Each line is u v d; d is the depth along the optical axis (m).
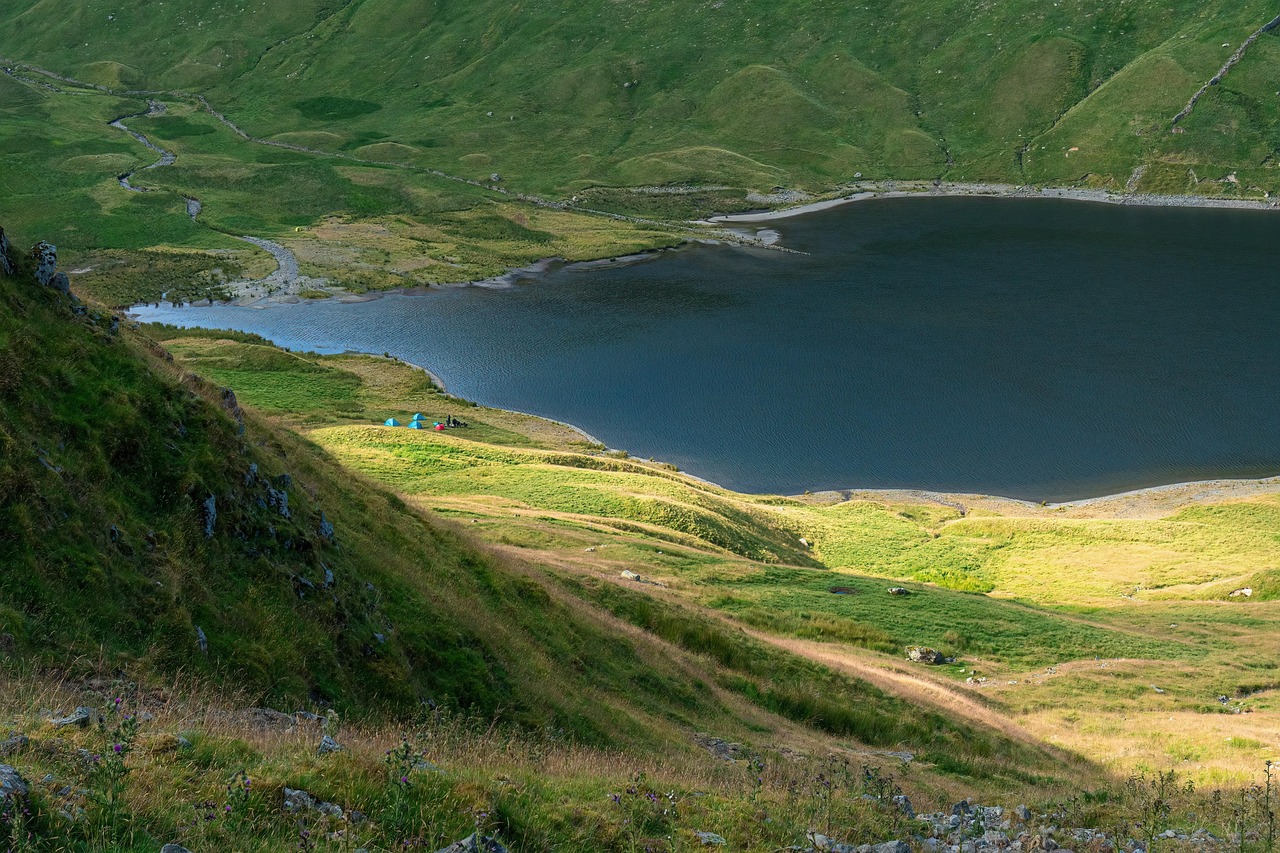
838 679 50.78
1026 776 41.19
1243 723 49.94
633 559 68.19
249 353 146.12
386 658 28.48
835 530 99.62
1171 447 128.25
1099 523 103.06
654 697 40.44
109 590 22.17
